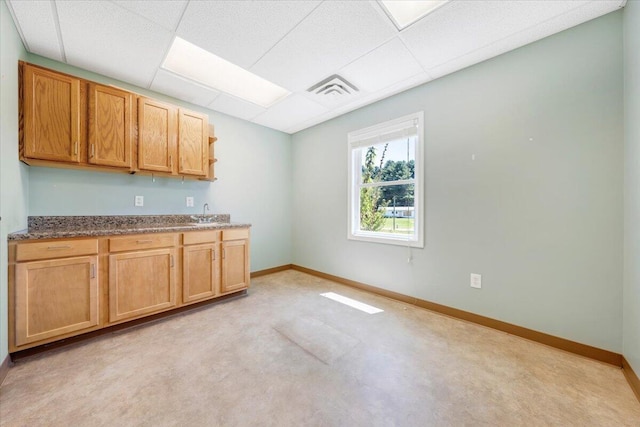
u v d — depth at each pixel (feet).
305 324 7.32
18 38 5.97
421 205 8.52
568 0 5.13
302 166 13.28
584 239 5.77
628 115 5.09
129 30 6.05
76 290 6.10
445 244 8.00
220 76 8.64
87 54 6.95
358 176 10.94
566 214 5.98
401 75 8.00
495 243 7.02
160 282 7.48
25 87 6.03
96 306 6.37
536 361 5.55
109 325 6.58
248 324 7.29
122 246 6.79
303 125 12.62
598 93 5.57
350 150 10.89
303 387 4.71
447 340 6.44
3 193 5.04
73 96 6.65
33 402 4.27
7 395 4.43
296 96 9.45
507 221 6.82
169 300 7.65
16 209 5.81
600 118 5.56
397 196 9.55
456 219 7.75
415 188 8.79
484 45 6.53
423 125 8.47
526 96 6.49
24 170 6.45
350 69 7.68
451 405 4.29
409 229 9.16
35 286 5.57
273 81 8.36
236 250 9.39
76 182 7.59
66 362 5.40
